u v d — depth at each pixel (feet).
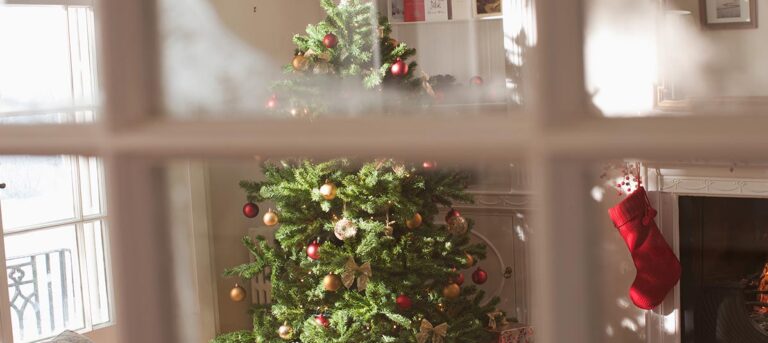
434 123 1.60
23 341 12.84
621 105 1.50
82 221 13.52
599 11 1.52
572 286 1.52
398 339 12.50
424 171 12.57
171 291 2.05
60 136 1.96
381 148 1.65
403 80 11.90
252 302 15.61
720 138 1.34
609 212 14.46
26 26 11.20
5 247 12.53
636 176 14.24
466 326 13.00
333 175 12.42
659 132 1.39
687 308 14.73
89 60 12.12
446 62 15.37
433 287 13.06
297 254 13.21
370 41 11.94
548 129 1.48
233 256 15.38
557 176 1.48
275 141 1.76
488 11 14.74
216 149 1.82
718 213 14.37
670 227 14.49
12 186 12.58
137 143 1.90
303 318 13.15
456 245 13.26
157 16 2.00
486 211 15.90
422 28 15.47
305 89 11.16
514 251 15.78
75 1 11.92
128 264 1.97
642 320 14.94
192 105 2.07
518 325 13.85
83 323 13.67
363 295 13.09
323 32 12.01
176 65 2.04
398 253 12.72
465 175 13.48
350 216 12.52
